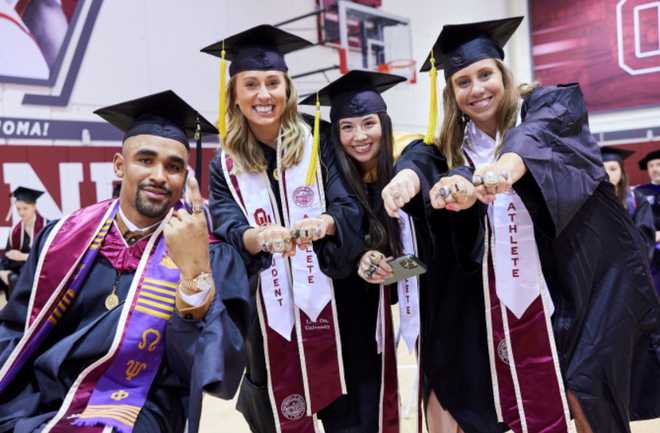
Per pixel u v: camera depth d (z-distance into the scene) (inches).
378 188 105.0
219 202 105.8
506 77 93.7
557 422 90.1
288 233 88.3
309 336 104.7
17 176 293.3
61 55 306.8
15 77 291.7
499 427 96.3
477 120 95.0
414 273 92.2
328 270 97.9
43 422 74.5
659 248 245.8
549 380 90.7
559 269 88.6
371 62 449.7
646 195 285.1
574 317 87.8
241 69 103.5
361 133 103.0
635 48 522.9
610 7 531.8
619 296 86.9
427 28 506.9
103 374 77.7
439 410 101.7
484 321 96.7
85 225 85.3
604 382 85.4
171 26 350.0
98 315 82.4
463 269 90.9
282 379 105.0
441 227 91.4
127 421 73.7
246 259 92.7
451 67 94.7
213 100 371.2
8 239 288.4
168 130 84.7
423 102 499.2
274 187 107.3
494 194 69.5
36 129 298.8
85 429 71.8
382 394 105.2
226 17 374.9
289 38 105.3
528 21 570.9
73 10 311.0
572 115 84.4
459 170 83.5
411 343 109.6
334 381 104.1
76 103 313.4
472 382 97.2
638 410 94.2
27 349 79.7
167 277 81.7
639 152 525.0
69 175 310.0
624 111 531.8
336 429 105.7
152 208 82.4
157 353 78.8
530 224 91.9
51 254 83.1
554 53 561.0
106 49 323.9
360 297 107.4
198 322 75.6
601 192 88.9
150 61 341.7
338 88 105.4
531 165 76.0
